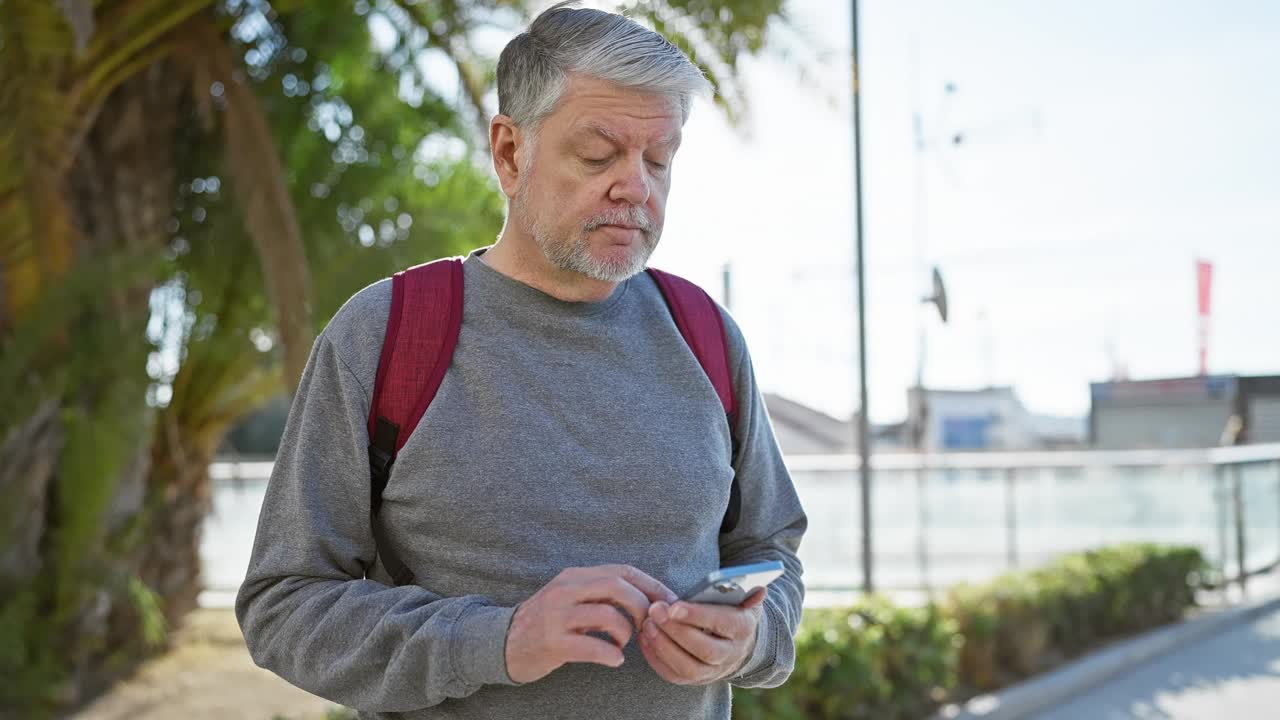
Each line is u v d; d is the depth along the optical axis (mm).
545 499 1407
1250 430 17109
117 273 5594
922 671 5281
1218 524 9414
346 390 1455
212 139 7637
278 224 5477
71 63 5410
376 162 8266
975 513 10047
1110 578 7465
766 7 4980
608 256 1435
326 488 1462
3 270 5496
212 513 8344
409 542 1455
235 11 6195
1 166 5020
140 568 7441
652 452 1469
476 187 8664
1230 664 7000
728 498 1558
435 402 1446
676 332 1596
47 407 5844
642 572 1315
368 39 8172
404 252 7762
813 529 10172
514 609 1276
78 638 6301
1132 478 9852
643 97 1413
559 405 1461
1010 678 6234
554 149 1433
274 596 1437
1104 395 18609
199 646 7746
